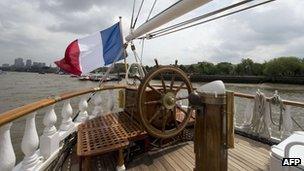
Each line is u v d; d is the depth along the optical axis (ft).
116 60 17.03
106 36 18.95
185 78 11.98
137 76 14.29
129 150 10.27
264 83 173.68
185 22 8.44
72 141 11.83
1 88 155.22
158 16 9.30
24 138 7.73
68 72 18.04
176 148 11.80
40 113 28.19
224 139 5.08
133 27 15.74
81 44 18.20
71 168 9.62
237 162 10.27
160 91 11.37
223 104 4.97
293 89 136.15
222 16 7.25
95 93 15.62
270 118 12.84
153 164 10.12
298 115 26.45
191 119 12.62
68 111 11.79
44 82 256.93
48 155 9.25
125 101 14.32
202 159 5.18
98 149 8.85
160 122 11.72
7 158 6.51
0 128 6.27
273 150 6.75
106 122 12.51
